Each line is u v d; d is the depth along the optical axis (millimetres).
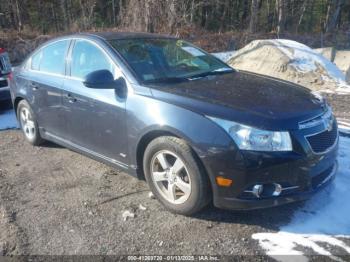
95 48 4285
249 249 3111
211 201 3584
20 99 5570
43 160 4992
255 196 3188
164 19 15820
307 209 3666
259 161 3088
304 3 30469
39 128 5234
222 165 3164
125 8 18734
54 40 4992
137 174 3887
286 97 3629
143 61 4086
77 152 4770
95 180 4379
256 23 26312
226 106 3297
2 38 19453
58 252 3117
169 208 3637
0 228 3457
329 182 3578
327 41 24688
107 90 3982
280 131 3115
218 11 29531
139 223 3506
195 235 3309
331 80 10430
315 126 3330
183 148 3338
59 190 4164
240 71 4695
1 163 4930
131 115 3705
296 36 25125
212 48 20125
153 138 3672
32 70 5230
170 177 3555
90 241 3254
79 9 24688
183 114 3352
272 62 11438
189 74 4191
